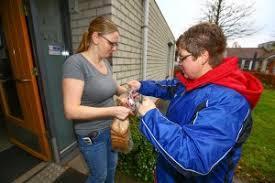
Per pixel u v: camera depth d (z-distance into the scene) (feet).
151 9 14.87
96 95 3.97
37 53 6.24
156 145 2.21
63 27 7.73
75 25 8.05
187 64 2.53
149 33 14.89
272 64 77.36
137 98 3.90
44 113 7.03
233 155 2.58
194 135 2.03
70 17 7.94
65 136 8.14
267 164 9.30
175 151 2.03
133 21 10.34
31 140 7.97
